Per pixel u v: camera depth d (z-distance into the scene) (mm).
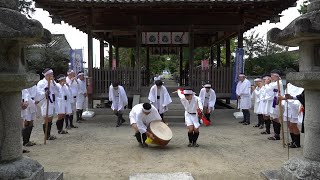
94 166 6637
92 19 14164
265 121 10383
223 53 32094
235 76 13719
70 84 12656
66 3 12164
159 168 6469
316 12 4266
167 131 8398
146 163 6863
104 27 14211
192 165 6695
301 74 4594
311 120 4809
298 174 4645
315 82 4516
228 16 14320
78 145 8727
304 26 4156
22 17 4070
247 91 12352
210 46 22000
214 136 10039
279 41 5082
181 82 22688
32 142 8727
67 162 6961
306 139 4922
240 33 14312
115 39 20984
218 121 13227
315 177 4539
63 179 5762
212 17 14328
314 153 4758
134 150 8102
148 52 22375
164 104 11602
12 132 4523
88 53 14203
